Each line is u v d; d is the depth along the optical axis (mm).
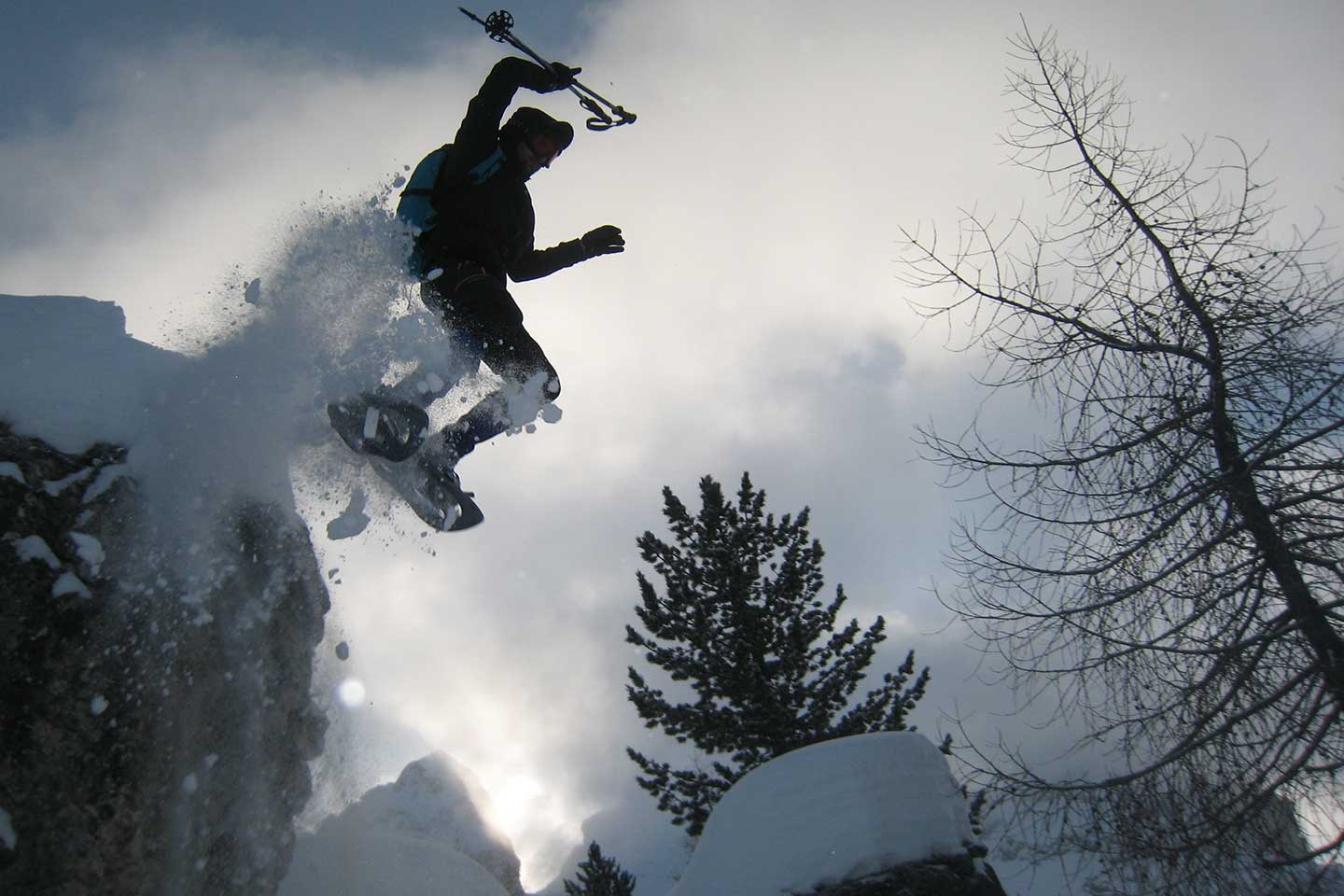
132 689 3090
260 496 3600
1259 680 5086
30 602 2941
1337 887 4715
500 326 3551
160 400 3529
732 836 6363
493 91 3447
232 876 3287
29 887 2680
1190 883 4883
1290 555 5094
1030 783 5312
